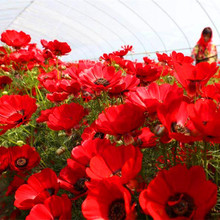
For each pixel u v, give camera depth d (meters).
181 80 0.82
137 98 0.76
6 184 0.98
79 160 0.73
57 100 1.39
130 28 11.59
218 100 0.93
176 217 0.52
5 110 0.99
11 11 11.06
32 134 1.27
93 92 1.26
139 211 0.66
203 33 3.77
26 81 2.06
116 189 0.55
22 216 0.88
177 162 0.81
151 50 12.30
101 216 0.55
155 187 0.53
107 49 13.70
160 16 10.55
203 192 0.53
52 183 0.73
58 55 2.16
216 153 0.82
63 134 1.10
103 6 10.38
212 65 0.76
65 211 0.61
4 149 0.94
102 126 0.72
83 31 12.91
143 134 0.76
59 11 11.26
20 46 2.35
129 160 0.54
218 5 8.95
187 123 0.64
